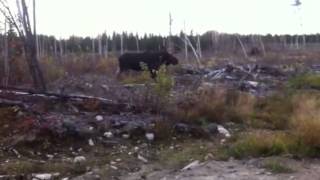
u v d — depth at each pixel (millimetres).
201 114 12586
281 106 14438
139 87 15695
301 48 72000
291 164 8992
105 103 12461
